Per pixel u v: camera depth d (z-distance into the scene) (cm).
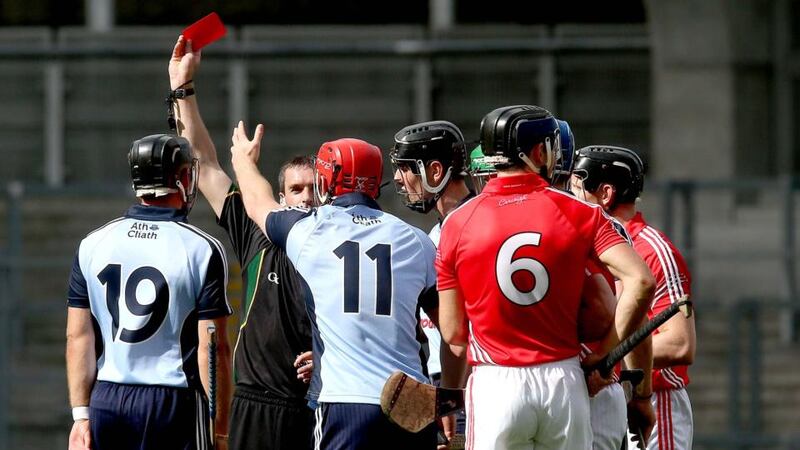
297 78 5688
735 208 5238
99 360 1803
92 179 5753
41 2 6412
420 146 1825
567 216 1587
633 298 1545
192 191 1844
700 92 5884
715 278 5250
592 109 5778
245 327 1941
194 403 1783
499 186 1623
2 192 4844
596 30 5850
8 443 4703
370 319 1706
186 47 1959
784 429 4747
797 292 4934
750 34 5947
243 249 1953
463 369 1709
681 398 2017
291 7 6325
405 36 5847
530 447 1612
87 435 1784
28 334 4966
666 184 4662
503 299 1586
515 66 5700
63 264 4706
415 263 1736
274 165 5688
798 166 5959
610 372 1600
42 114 5756
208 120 5666
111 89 5769
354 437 1692
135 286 1775
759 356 4497
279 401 1905
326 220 1734
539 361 1589
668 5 5825
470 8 6369
